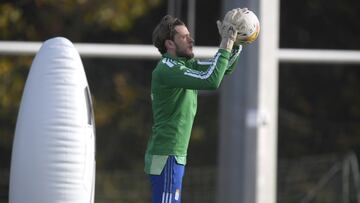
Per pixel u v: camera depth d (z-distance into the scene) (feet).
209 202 159.53
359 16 178.29
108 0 154.61
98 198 157.58
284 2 178.40
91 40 164.14
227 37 62.08
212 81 60.49
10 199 70.38
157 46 64.28
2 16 154.81
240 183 104.22
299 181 157.58
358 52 107.96
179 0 127.54
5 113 155.74
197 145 164.35
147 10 159.74
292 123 176.35
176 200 62.64
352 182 151.74
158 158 62.59
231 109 104.73
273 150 104.06
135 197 158.40
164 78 61.93
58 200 68.39
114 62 166.61
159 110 63.00
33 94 69.51
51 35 160.45
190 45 63.87
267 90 103.55
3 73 150.51
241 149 104.17
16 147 69.51
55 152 68.28
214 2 170.91
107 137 163.53
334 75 179.01
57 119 68.54
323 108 178.29
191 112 63.36
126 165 163.63
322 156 173.78
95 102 162.71
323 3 177.68
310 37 179.83
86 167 69.56
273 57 103.45
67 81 69.56
